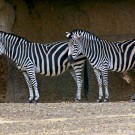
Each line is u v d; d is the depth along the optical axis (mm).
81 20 24922
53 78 24578
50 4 24750
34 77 22484
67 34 22359
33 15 24672
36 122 17016
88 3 24906
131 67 23203
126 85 24547
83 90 24047
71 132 15555
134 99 22688
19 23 24359
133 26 25125
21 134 15406
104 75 22578
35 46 22812
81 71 22797
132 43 23203
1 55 24031
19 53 22562
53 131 15727
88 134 15289
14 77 24094
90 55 22531
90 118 17516
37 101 22234
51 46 23000
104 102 21906
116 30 25109
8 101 23844
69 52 22359
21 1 24312
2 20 23703
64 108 19375
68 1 24844
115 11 25031
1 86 24078
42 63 22734
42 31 24797
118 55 22906
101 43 22734
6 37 22625
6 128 16219
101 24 25031
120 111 18734
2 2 23406
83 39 22453
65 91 24562
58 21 24906
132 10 25078
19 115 18172
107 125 16453
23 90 24078
